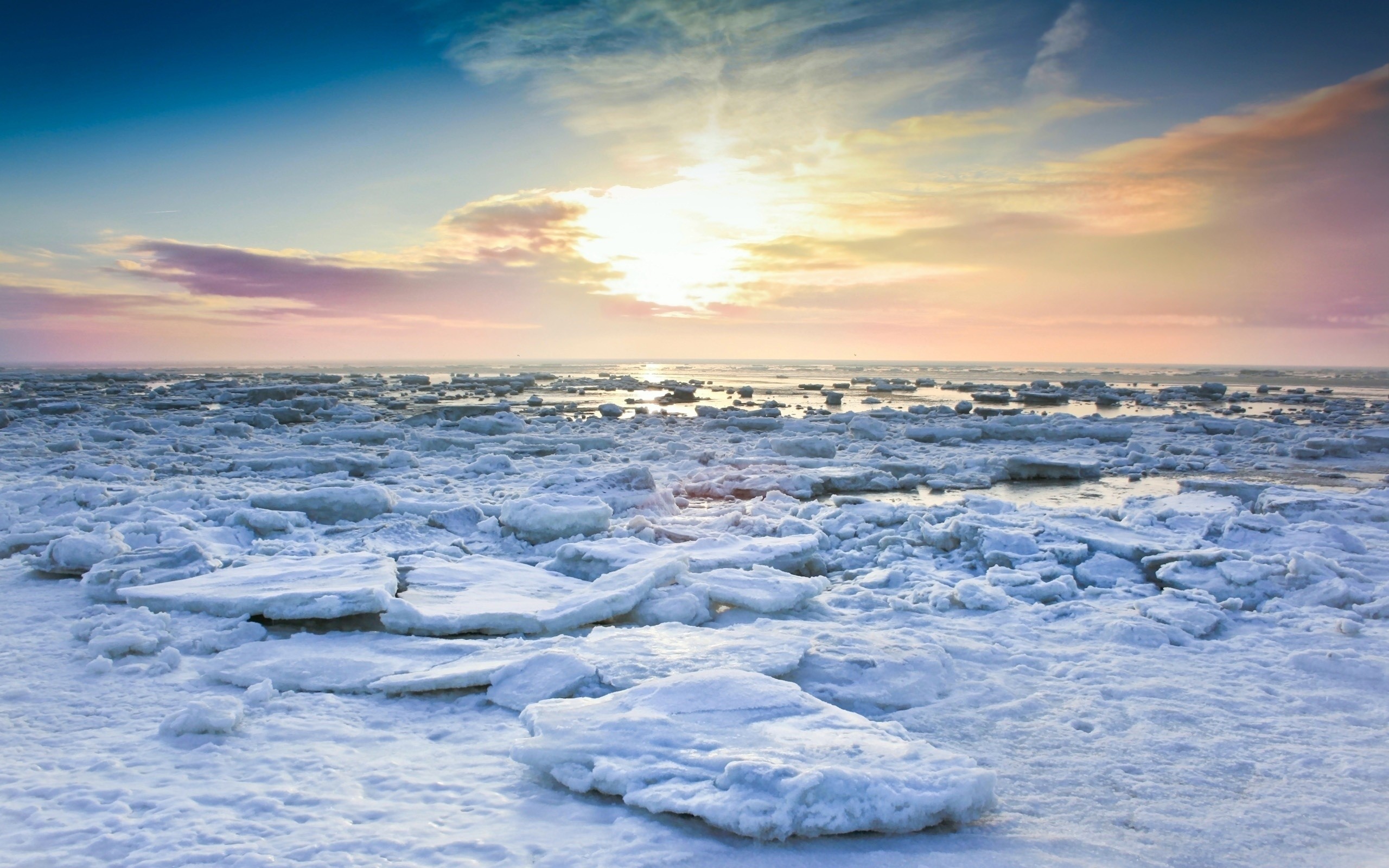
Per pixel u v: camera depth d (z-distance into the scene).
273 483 14.97
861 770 3.57
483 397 49.72
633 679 4.86
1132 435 27.45
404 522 10.53
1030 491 16.84
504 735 4.47
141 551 7.68
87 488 11.27
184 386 51.81
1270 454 22.14
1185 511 11.02
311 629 6.43
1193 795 3.84
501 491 13.85
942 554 9.52
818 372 121.06
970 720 4.73
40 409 30.75
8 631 6.16
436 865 3.09
